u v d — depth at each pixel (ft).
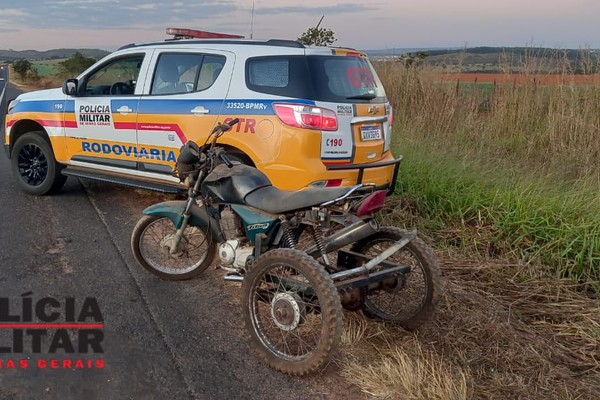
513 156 27.20
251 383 10.99
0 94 91.76
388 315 13.28
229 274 13.33
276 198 12.42
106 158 21.29
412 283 13.24
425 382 10.84
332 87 17.11
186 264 15.88
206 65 18.67
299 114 16.48
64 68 115.03
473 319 13.47
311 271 10.75
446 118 31.68
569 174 24.06
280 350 11.87
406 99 34.78
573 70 30.04
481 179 21.63
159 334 12.71
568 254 16.80
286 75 17.01
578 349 12.71
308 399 10.53
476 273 16.25
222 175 13.33
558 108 28.84
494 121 30.83
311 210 11.92
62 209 21.74
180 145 18.95
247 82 17.62
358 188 11.50
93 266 16.28
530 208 18.51
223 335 12.80
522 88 31.19
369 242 13.17
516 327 13.44
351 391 10.82
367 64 19.11
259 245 12.59
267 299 11.88
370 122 17.99
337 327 10.53
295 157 16.58
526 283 15.75
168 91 19.48
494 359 11.98
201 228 15.01
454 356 12.02
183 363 11.58
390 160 18.84
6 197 23.20
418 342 12.40
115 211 21.70
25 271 15.69
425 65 37.11
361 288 12.27
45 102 22.75
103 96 21.09
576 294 15.30
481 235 18.28
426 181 21.59
